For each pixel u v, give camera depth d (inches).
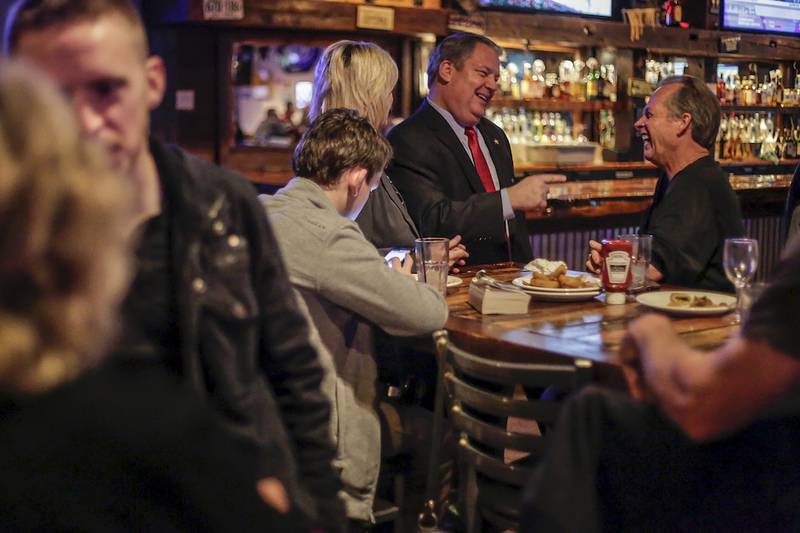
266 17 180.9
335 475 55.1
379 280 84.6
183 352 46.6
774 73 291.6
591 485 56.3
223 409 47.9
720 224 126.3
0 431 27.9
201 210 47.8
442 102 149.2
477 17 209.3
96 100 44.4
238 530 31.1
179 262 46.8
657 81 253.6
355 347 88.5
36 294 27.1
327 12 187.8
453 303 107.0
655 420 59.1
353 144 88.7
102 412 29.1
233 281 48.3
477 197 139.4
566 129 248.1
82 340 28.4
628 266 107.9
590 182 236.1
